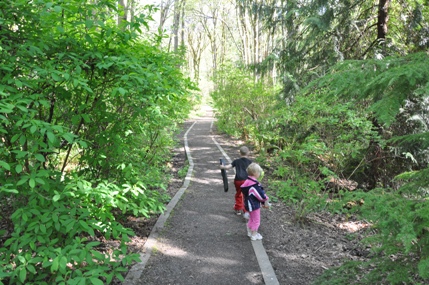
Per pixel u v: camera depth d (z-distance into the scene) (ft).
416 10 26.50
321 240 17.20
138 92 12.03
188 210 20.52
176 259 14.21
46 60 10.77
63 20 10.93
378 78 5.90
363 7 32.53
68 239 10.34
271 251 15.43
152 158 24.23
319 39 31.83
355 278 9.53
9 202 11.91
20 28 10.68
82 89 11.81
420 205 6.41
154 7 12.78
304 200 19.52
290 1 33.63
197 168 32.83
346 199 7.73
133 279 12.30
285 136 29.30
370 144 24.94
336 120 20.66
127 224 17.69
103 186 11.41
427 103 22.66
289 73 33.40
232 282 12.55
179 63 22.53
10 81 9.29
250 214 16.35
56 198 9.42
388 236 7.57
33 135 10.50
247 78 49.08
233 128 52.21
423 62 6.02
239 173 19.85
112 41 12.17
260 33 75.25
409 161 25.85
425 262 6.01
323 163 24.75
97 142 13.26
